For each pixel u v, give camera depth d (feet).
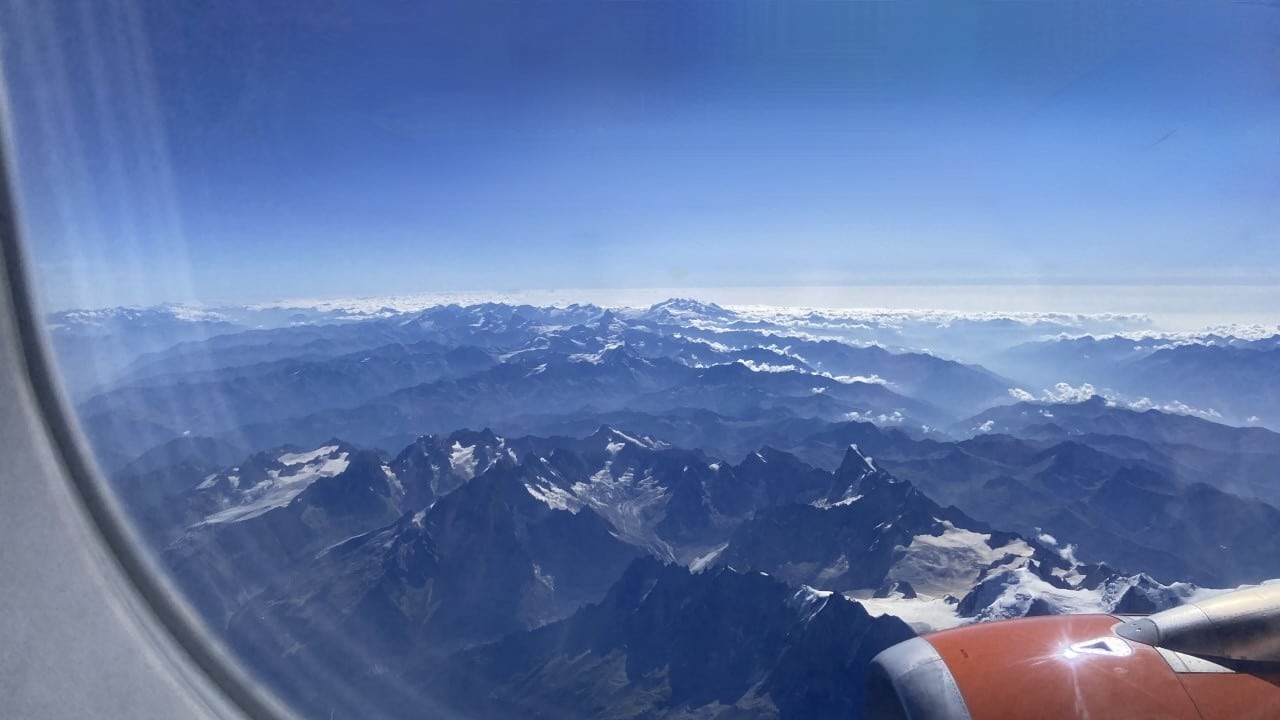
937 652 27.45
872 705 28.22
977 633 28.30
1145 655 25.45
